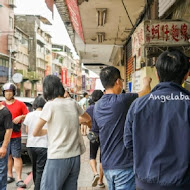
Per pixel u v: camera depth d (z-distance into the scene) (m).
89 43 12.32
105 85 2.69
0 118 3.71
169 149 1.71
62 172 2.82
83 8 7.50
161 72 1.91
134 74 6.16
